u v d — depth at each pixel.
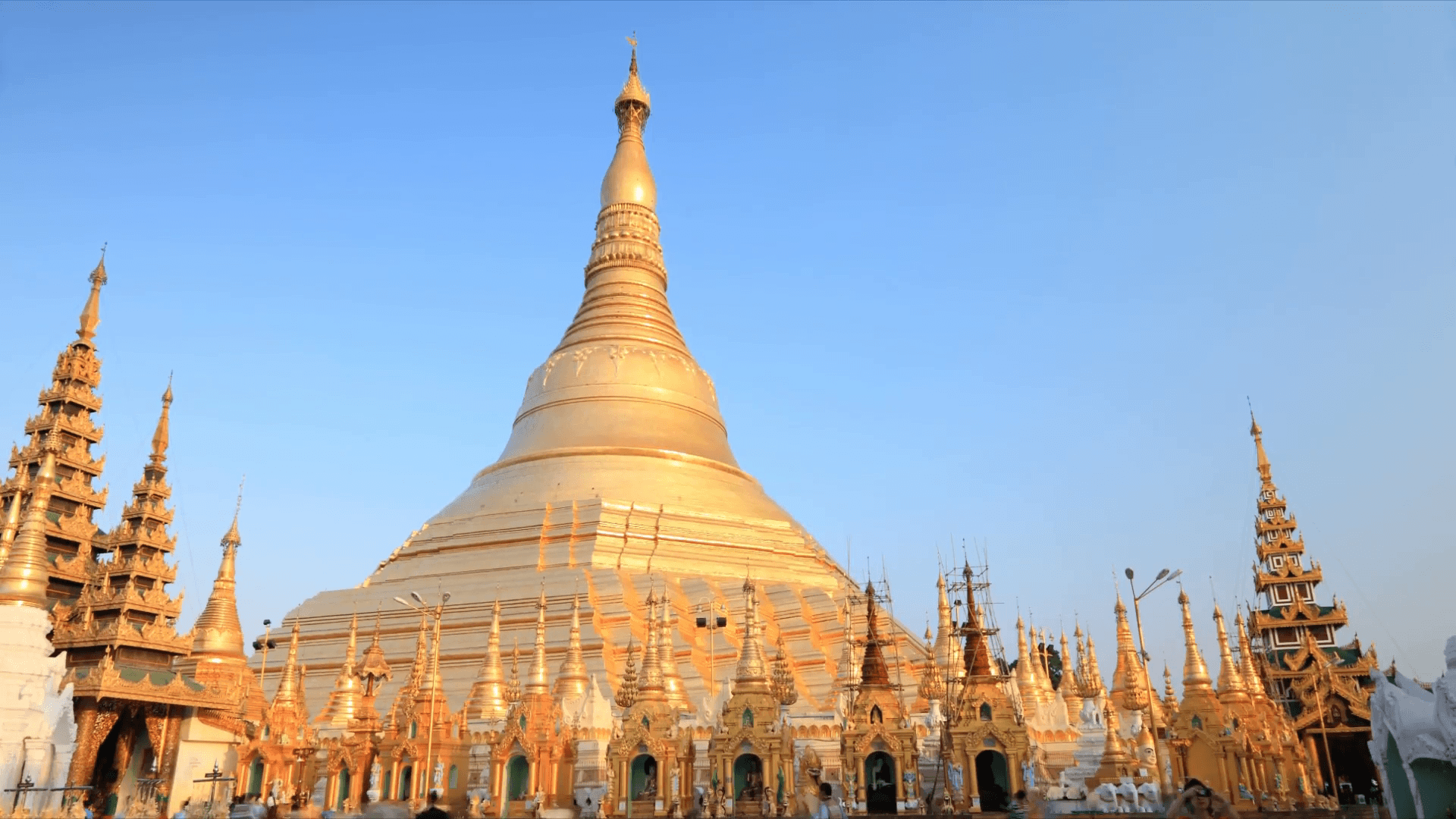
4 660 42.81
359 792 54.03
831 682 61.97
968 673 45.88
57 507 62.91
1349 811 46.34
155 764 52.28
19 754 41.59
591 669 63.50
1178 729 48.53
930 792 46.50
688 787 46.94
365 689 66.50
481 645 68.00
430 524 83.75
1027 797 40.00
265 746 56.22
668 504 79.12
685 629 67.94
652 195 102.75
